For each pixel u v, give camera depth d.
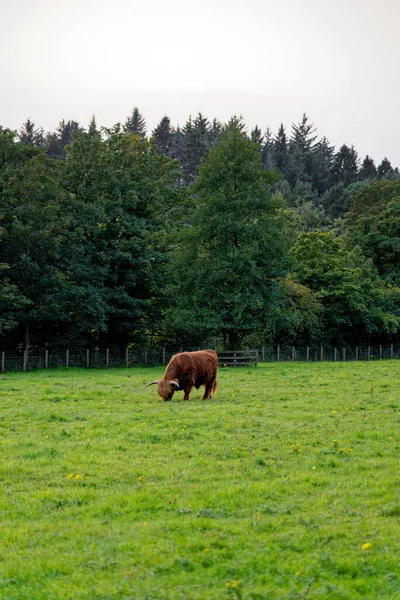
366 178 141.88
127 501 10.55
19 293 38.47
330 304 57.31
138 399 22.69
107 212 44.97
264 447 14.29
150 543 8.55
